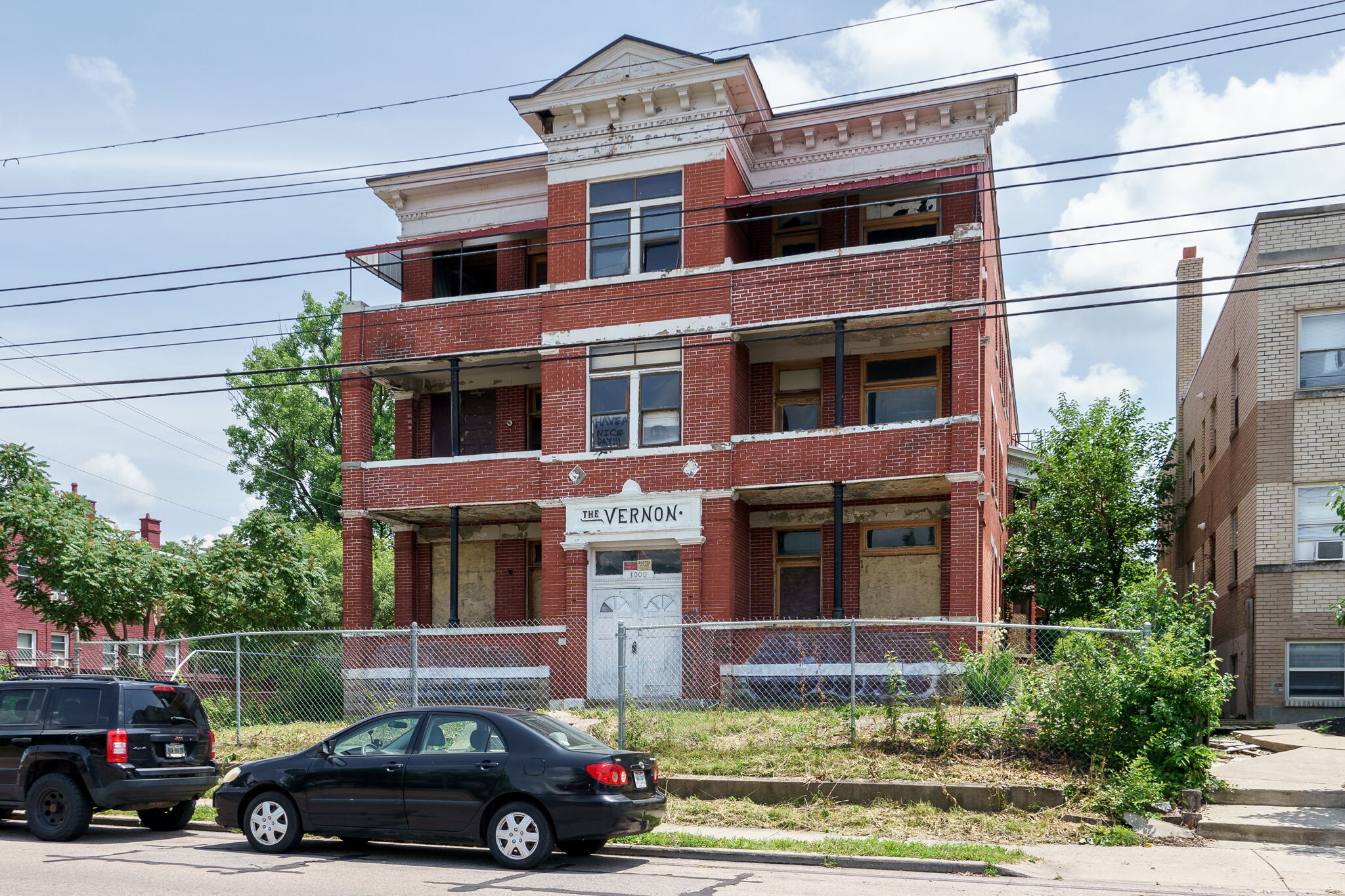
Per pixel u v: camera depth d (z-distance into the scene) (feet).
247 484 144.66
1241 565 78.84
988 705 53.26
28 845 40.06
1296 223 72.33
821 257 68.69
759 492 70.79
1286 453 71.46
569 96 73.51
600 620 71.67
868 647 65.51
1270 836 39.81
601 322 72.74
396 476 77.25
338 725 61.11
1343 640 69.05
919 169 73.05
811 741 49.57
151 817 44.88
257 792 38.68
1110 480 98.12
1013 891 31.86
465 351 76.43
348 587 77.30
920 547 72.23
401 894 30.91
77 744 40.98
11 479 73.82
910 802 43.60
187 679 65.98
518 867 35.22
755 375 76.13
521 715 38.24
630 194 73.51
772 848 37.78
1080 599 99.71
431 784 36.45
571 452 72.69
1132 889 32.60
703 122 71.82
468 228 83.66
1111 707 44.83
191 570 77.05
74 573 68.18
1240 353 79.41
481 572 82.94
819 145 75.61
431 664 73.26
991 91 70.69
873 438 66.90
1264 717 70.44
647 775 37.24
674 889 31.94
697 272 70.85
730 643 67.26
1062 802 42.37
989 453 76.33
